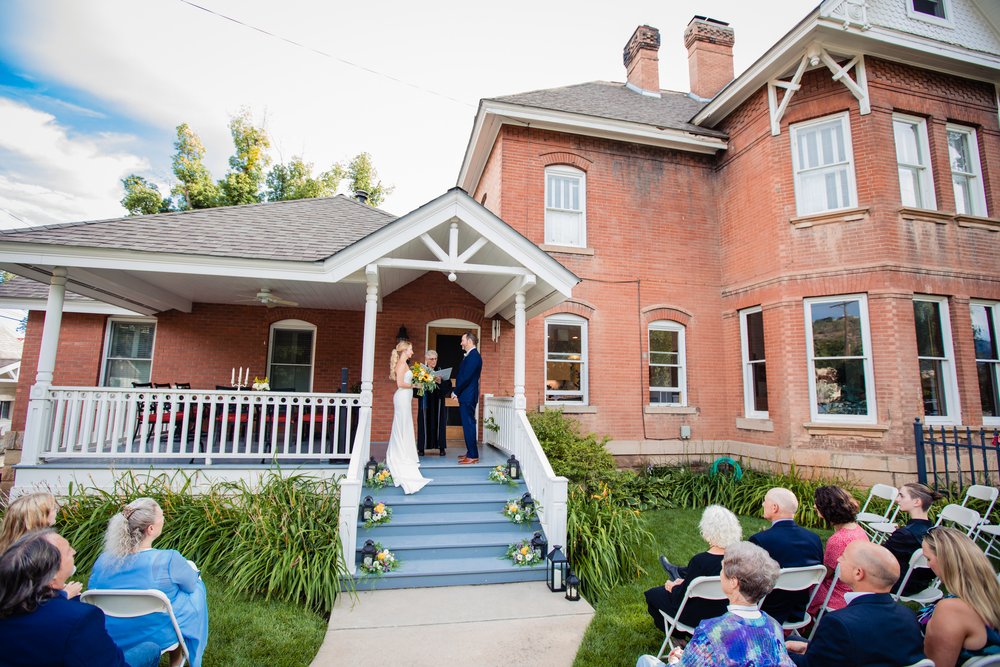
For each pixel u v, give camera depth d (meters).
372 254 7.16
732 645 2.60
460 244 8.29
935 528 3.05
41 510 3.46
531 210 11.02
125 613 3.15
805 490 8.59
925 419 9.17
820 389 9.70
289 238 8.32
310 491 6.57
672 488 9.71
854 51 9.73
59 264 6.77
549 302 8.73
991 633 2.71
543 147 11.30
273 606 4.91
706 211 12.08
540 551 5.96
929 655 2.79
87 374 10.49
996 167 10.70
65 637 2.37
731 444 11.14
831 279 9.63
